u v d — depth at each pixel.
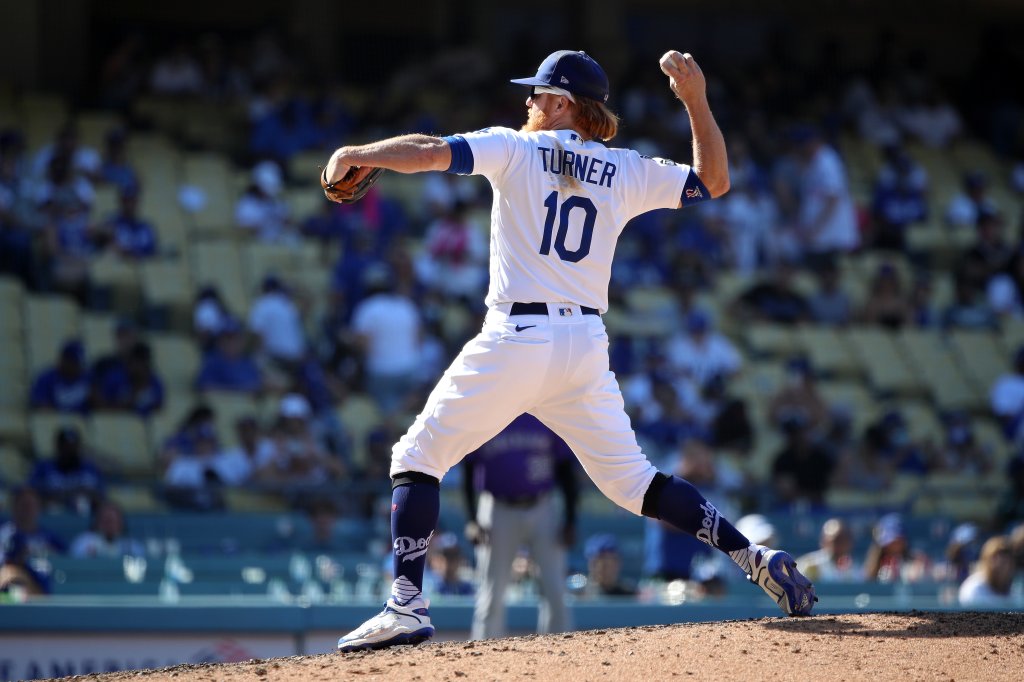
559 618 27.81
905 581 33.81
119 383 42.94
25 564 29.39
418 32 73.94
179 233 54.31
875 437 48.38
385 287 46.66
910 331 56.75
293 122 59.84
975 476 49.06
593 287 15.04
